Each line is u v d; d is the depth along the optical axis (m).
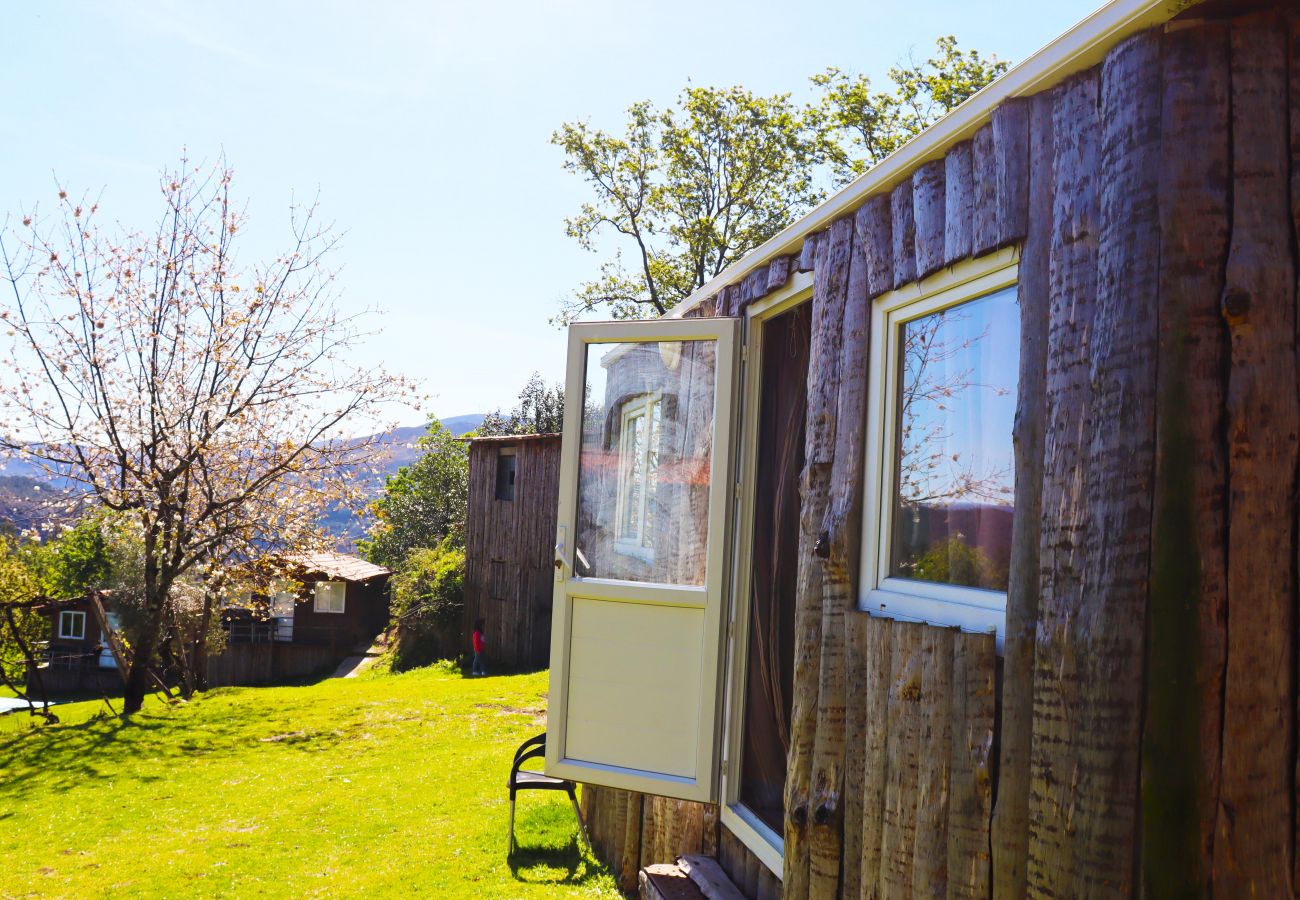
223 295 13.64
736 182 25.22
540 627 21.16
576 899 5.09
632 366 5.07
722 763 4.64
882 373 3.51
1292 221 2.00
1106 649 2.10
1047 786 2.24
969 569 2.98
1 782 9.19
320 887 5.67
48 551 28.94
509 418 38.53
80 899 5.73
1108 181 2.23
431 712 11.98
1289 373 1.96
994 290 2.93
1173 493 2.01
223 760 9.86
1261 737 1.92
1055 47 2.43
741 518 4.83
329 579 28.09
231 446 13.74
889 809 2.93
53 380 12.85
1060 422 2.33
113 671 28.23
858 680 3.33
